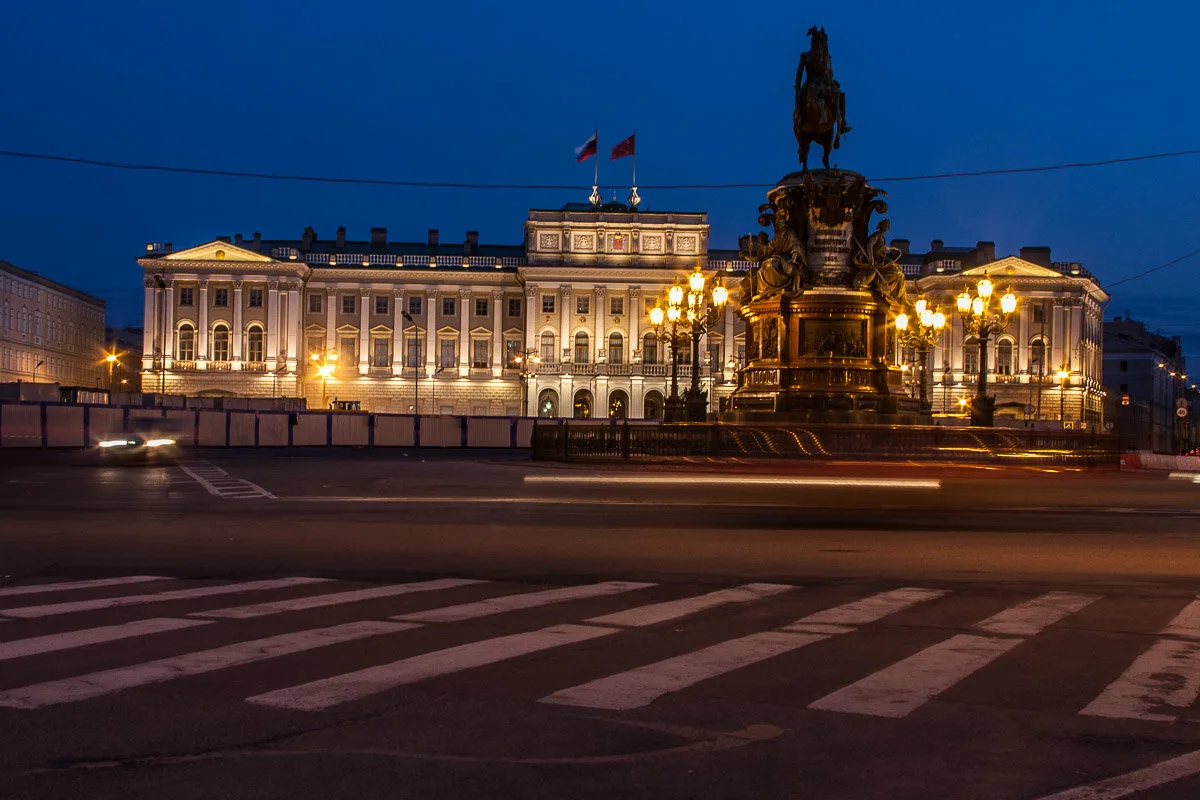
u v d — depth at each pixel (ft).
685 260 382.01
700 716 21.91
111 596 35.91
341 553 47.70
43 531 55.52
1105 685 24.86
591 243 381.81
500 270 391.24
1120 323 518.37
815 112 117.19
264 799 17.24
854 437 115.03
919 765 19.15
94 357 456.04
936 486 94.48
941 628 31.55
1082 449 125.49
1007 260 366.22
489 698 23.07
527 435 232.32
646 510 69.26
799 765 19.04
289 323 375.66
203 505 71.46
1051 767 19.10
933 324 132.36
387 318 389.39
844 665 26.58
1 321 358.23
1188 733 21.15
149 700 22.63
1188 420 547.90
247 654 26.99
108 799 17.16
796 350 117.91
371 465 129.18
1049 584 40.34
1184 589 39.24
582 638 29.48
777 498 79.30
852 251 118.21
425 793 17.54
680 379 377.50
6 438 169.27
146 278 370.73
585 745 19.98
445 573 42.01
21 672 24.94
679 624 31.73
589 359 381.81
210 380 371.56
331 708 22.18
